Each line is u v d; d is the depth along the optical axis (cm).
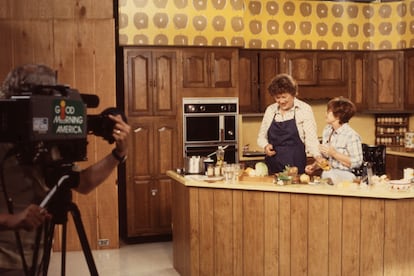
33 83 179
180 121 609
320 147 429
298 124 461
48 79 183
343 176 422
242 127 711
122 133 193
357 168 428
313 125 457
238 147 629
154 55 601
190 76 612
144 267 509
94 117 191
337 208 377
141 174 601
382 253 368
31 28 546
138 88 598
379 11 724
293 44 692
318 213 383
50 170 175
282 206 395
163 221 607
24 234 188
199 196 424
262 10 678
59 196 175
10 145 181
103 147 559
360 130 765
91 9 554
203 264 426
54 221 176
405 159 667
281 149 464
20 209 184
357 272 375
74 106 172
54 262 526
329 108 432
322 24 705
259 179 419
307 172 437
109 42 557
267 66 685
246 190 407
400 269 369
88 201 564
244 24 670
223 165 445
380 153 594
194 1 608
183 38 606
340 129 432
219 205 418
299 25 695
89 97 189
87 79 556
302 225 389
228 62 623
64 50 552
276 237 399
